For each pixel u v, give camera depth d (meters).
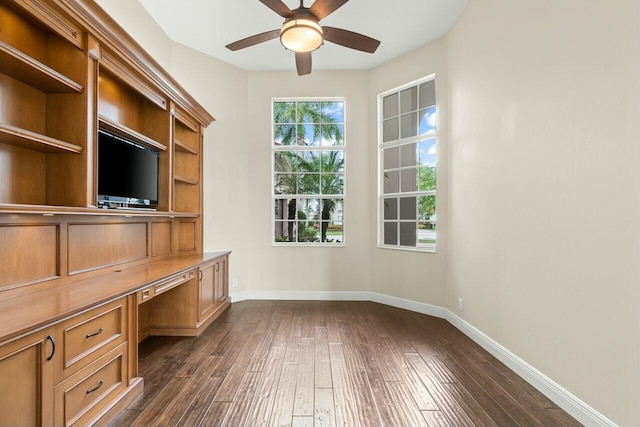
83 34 2.00
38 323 1.32
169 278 2.54
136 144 2.71
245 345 2.94
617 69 1.62
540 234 2.17
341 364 2.54
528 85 2.29
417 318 3.75
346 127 4.64
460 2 3.17
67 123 2.02
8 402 1.25
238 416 1.86
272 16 3.45
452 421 1.83
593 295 1.76
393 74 4.31
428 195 4.02
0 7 1.71
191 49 4.09
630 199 1.56
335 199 4.77
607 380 1.68
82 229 2.25
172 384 2.22
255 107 4.65
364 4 3.21
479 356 2.70
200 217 3.88
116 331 1.91
